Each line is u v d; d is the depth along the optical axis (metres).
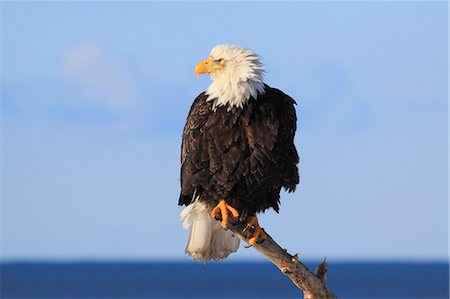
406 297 113.62
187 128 14.98
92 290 127.62
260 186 14.83
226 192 14.72
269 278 168.12
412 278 166.38
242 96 14.45
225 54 14.62
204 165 14.64
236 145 14.46
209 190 14.80
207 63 14.67
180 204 15.32
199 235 15.27
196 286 135.88
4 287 136.50
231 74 14.50
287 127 14.62
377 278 168.50
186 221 15.34
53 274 196.88
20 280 160.25
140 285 140.38
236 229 14.62
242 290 125.56
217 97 14.60
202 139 14.57
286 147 14.70
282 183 14.95
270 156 14.52
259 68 14.64
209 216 15.17
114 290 127.19
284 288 130.62
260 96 14.58
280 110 14.59
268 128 14.44
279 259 14.03
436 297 113.25
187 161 14.81
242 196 14.83
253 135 14.41
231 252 15.34
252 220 14.45
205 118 14.62
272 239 14.18
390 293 122.12
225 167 14.52
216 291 123.62
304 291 13.99
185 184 14.85
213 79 14.88
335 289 128.75
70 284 143.62
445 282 144.50
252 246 14.28
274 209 15.30
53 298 111.19
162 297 111.44
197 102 14.97
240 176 14.59
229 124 14.41
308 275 13.87
